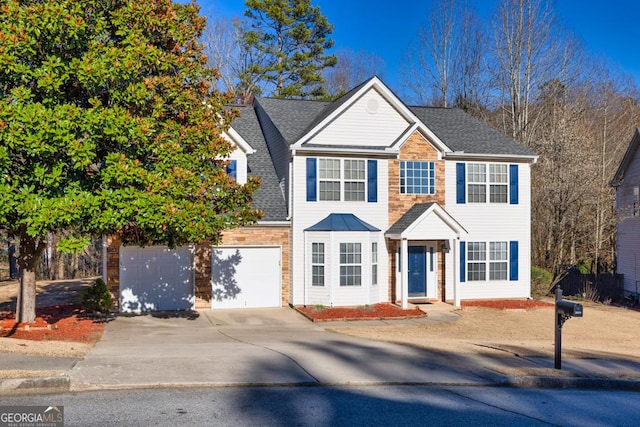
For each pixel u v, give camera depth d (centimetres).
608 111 4428
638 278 2962
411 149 2288
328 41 4506
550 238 3173
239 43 4428
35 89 1298
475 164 2378
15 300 2258
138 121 1307
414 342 1488
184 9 1517
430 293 2322
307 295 2123
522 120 3866
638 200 3008
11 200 1192
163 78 1392
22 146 1179
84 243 1280
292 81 4388
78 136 1262
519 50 3769
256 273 2139
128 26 1379
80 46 1334
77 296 2280
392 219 2261
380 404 878
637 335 1912
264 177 2330
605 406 930
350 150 2177
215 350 1267
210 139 1470
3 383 880
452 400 920
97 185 1339
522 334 1778
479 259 2373
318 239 2114
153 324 1759
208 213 1384
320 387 977
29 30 1226
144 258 2019
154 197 1279
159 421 760
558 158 3097
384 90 2236
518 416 843
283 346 1361
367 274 2127
